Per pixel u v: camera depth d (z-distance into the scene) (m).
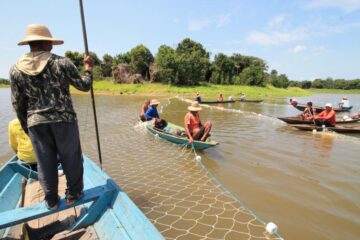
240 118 17.47
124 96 40.50
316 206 5.34
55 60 2.52
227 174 7.00
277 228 4.55
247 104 30.22
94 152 8.93
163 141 10.31
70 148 2.69
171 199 5.48
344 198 5.69
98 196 3.29
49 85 2.48
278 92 60.78
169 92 47.41
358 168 7.55
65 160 2.72
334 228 4.59
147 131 12.03
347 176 6.94
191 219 4.75
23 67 2.45
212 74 61.41
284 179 6.70
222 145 10.06
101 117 17.25
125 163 7.75
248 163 7.91
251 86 62.88
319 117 13.84
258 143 10.46
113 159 8.13
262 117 17.95
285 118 14.50
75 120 2.72
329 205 5.38
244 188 6.14
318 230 4.53
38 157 2.63
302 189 6.12
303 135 12.12
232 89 56.28
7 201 3.95
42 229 3.27
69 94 2.67
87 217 3.31
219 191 5.89
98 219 3.36
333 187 6.24
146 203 5.31
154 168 7.36
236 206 5.23
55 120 2.51
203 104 27.84
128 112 20.00
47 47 2.66
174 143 9.80
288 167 7.60
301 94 63.88
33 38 2.52
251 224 4.61
